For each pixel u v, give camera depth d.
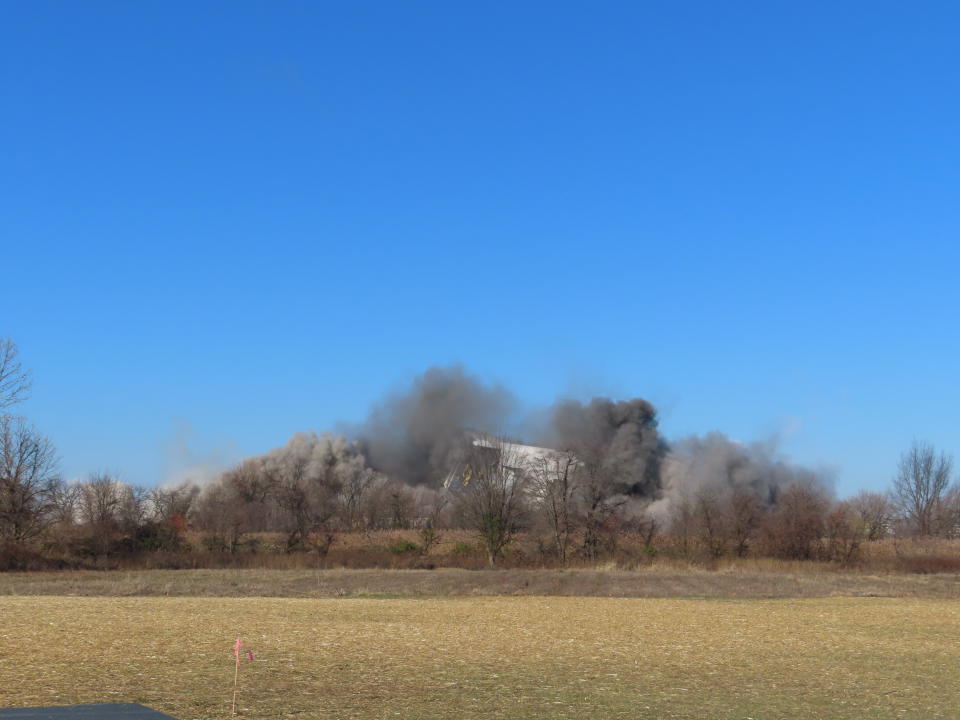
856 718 21.05
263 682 22.78
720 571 70.44
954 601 51.91
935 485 104.88
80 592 51.91
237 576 63.34
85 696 20.08
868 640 34.78
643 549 79.50
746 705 22.08
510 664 26.91
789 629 37.53
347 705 20.48
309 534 86.31
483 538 79.75
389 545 82.75
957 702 23.36
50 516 76.75
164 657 25.55
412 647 29.61
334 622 35.75
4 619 32.75
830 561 75.50
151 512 91.06
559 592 55.94
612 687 23.81
